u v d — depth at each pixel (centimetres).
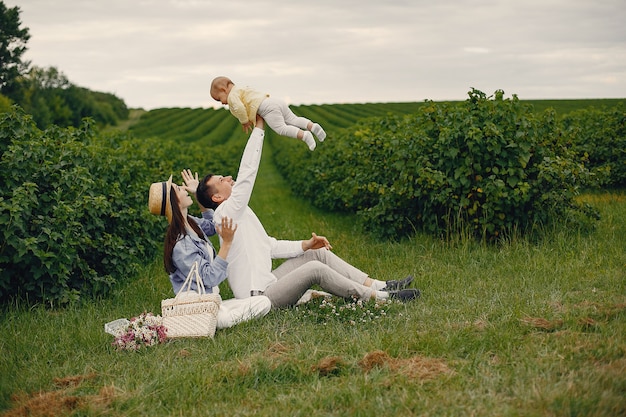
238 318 571
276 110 614
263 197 2081
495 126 869
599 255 751
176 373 470
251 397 430
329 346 505
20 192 684
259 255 616
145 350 531
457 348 481
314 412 397
